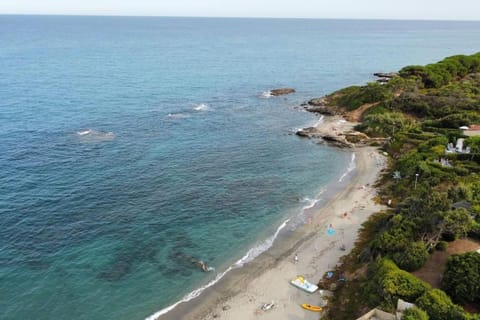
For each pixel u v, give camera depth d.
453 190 53.91
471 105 101.44
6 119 99.88
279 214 61.69
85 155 80.38
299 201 65.94
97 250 50.81
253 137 97.19
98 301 42.28
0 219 56.28
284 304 42.31
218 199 65.62
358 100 117.31
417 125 93.12
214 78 170.62
